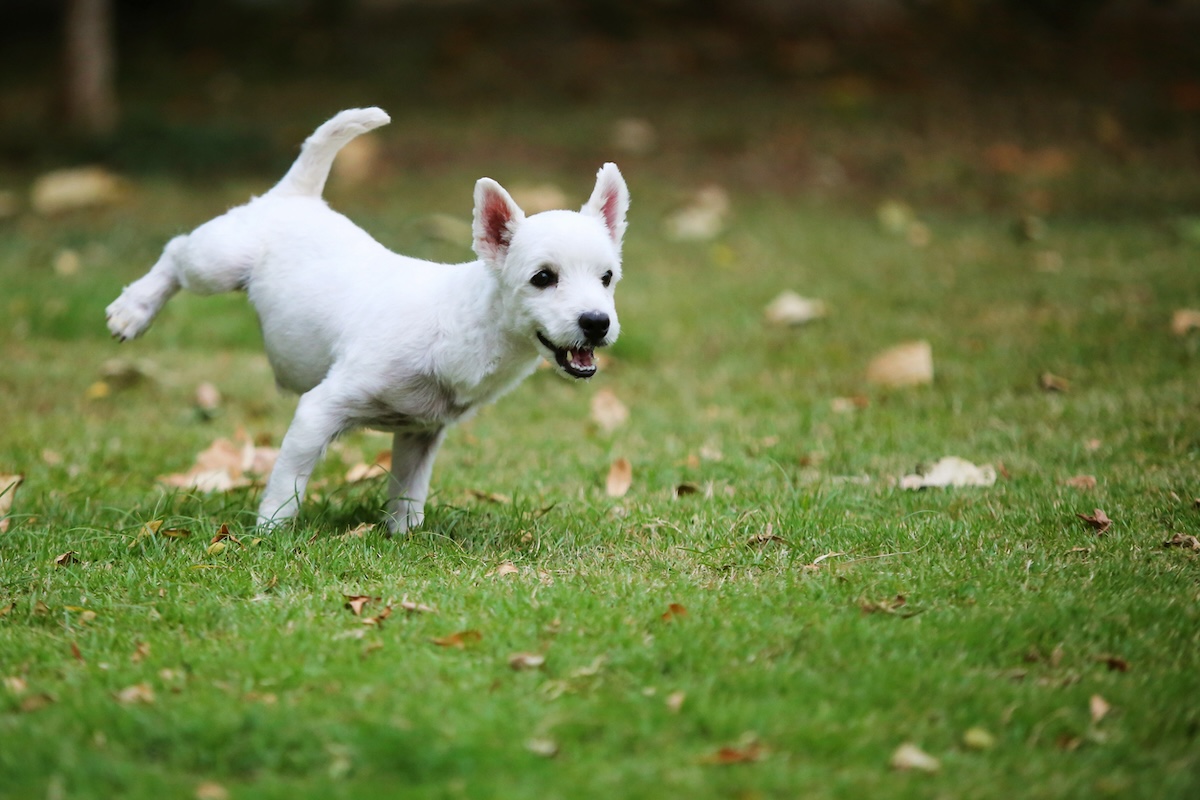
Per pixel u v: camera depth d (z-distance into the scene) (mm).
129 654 6133
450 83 26109
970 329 13883
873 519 8305
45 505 8664
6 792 4820
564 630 6305
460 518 8469
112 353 13484
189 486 9344
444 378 7742
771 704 5547
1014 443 10352
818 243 18031
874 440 10633
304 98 25203
